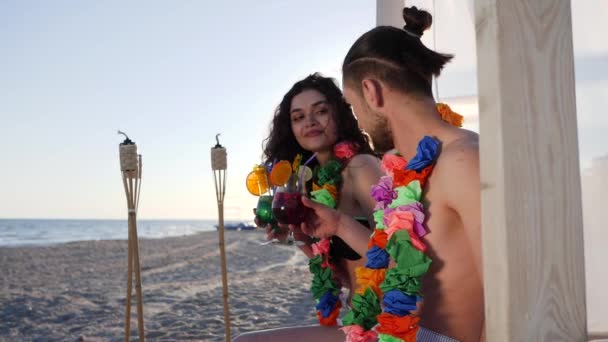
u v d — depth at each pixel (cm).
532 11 83
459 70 215
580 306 83
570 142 83
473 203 104
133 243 243
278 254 1602
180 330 521
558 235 82
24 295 768
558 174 83
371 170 192
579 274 83
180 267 1190
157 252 1714
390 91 118
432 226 112
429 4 218
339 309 181
